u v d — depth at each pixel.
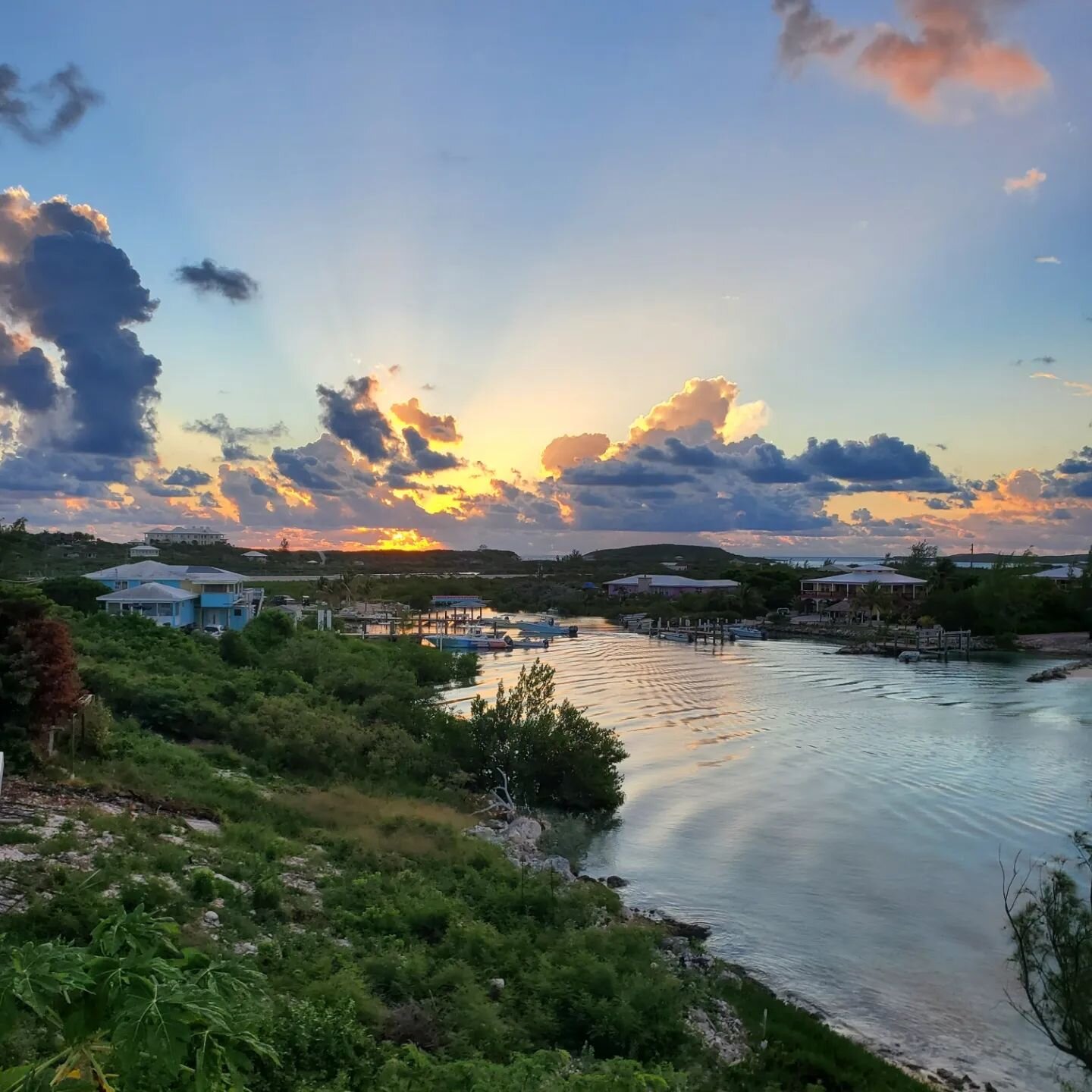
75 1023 3.73
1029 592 115.75
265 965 15.99
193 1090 3.76
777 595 153.25
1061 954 14.27
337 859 24.72
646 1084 9.98
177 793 27.11
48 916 14.57
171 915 16.56
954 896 27.95
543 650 106.81
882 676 83.06
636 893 28.42
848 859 31.58
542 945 20.52
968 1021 20.41
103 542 188.62
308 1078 11.24
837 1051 18.19
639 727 56.47
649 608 152.00
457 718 45.78
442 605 165.50
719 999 20.30
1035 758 47.06
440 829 29.69
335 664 56.56
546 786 40.00
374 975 16.61
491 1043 14.90
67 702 26.70
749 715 60.97
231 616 81.38
